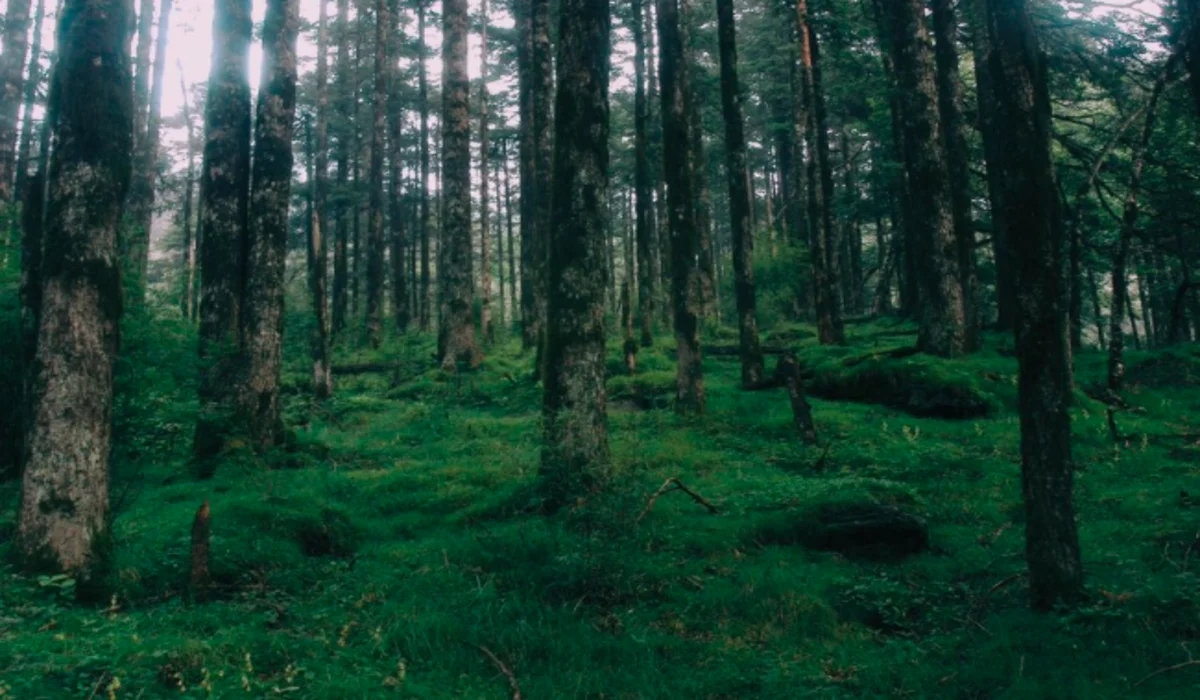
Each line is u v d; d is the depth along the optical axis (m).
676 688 5.12
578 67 10.34
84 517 6.43
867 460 11.38
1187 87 15.53
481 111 31.31
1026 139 5.96
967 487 10.06
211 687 4.54
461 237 22.38
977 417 14.23
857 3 22.95
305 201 41.47
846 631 6.06
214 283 12.82
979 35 19.64
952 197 19.05
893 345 22.52
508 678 4.98
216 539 7.30
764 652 5.68
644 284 24.31
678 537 7.92
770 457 11.81
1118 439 12.28
